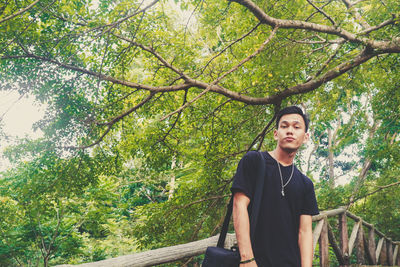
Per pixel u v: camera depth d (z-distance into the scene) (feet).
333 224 29.50
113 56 14.55
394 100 21.33
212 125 18.57
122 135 17.29
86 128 14.94
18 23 12.07
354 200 25.91
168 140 18.30
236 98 15.51
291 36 14.03
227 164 20.26
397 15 12.96
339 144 27.32
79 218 24.12
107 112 16.16
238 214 4.95
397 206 29.35
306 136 5.52
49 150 14.83
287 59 13.20
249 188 5.11
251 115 19.10
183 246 9.61
